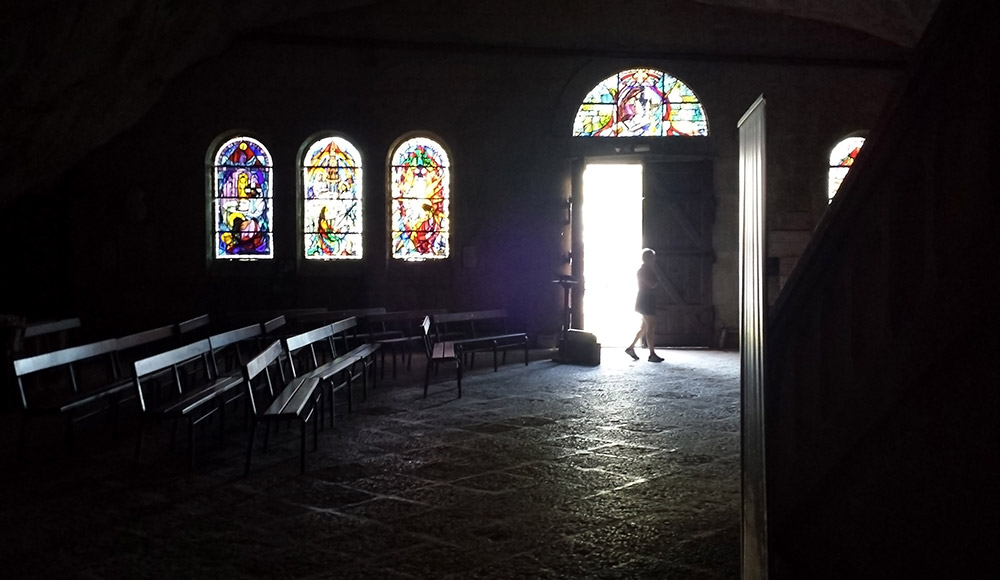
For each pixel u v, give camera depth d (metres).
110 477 6.06
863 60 14.10
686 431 7.50
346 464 6.36
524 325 14.41
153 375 7.96
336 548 4.54
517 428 7.63
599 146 14.33
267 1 12.48
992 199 2.58
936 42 2.84
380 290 14.27
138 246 14.01
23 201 13.79
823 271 3.72
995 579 2.71
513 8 14.18
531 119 14.36
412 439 7.20
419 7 14.06
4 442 7.30
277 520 5.04
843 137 14.20
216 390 6.98
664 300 14.48
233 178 14.29
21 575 4.19
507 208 14.38
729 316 14.38
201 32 12.16
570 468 6.21
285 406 6.32
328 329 9.22
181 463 6.46
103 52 10.01
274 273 14.20
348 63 14.13
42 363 6.96
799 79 14.23
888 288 3.18
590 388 9.92
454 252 14.37
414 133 14.36
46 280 13.90
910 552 3.15
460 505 5.31
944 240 2.86
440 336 11.99
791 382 4.04
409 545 4.58
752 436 3.47
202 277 14.09
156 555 4.45
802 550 3.96
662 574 4.16
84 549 4.55
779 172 14.20
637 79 14.42
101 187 13.91
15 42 8.20
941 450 2.97
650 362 12.44
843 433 3.46
